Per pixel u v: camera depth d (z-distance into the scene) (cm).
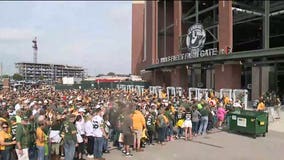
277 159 1330
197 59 4000
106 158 1327
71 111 1390
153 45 5984
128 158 1330
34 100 1931
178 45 4984
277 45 4884
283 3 3794
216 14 4944
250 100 4025
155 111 1669
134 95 2691
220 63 3869
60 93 3120
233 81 3719
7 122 1057
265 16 3706
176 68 4934
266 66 3884
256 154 1420
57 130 1157
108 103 1694
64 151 1150
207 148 1542
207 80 4866
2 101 1909
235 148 1545
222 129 2097
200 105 1941
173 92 3741
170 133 1736
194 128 1903
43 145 1077
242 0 4472
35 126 1157
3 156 1023
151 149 1513
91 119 1304
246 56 3328
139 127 1472
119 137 1455
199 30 4153
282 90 3722
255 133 1814
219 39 4016
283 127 2214
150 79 6412
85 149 1380
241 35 5269
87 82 7006
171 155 1390
